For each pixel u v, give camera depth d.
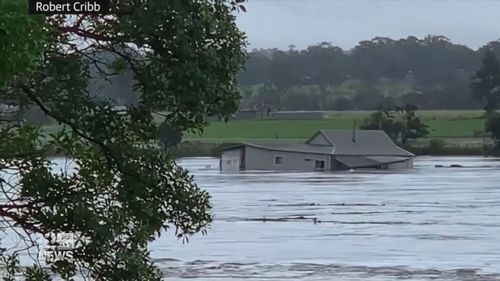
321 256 74.56
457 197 145.50
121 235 24.44
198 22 21.05
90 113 22.38
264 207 124.69
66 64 21.67
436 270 67.19
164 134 23.92
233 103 22.03
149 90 21.89
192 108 21.64
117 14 21.42
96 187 24.31
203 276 62.47
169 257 71.88
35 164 23.98
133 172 24.14
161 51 21.66
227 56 21.52
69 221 23.67
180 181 24.53
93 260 24.00
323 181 190.00
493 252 78.12
